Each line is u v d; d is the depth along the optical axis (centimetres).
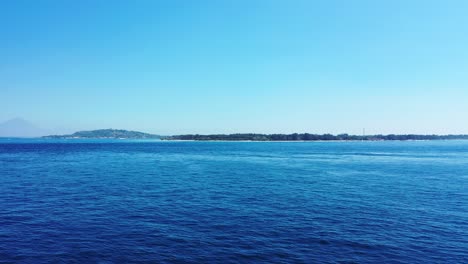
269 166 7331
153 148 18238
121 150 15300
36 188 4003
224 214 2689
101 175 5428
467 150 16175
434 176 5456
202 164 7881
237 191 3844
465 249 1902
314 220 2508
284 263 1686
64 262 1684
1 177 5078
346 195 3584
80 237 2070
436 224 2412
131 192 3744
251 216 2625
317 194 3644
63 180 4762
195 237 2080
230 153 13088
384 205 3062
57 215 2631
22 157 9938
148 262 1688
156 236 2095
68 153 12338
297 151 14988
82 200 3250
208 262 1694
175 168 6794
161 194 3619
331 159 9700
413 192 3800
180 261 1705
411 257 1778
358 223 2428
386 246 1938
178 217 2583
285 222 2447
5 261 1689
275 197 3459
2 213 2688
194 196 3503
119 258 1738
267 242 1995
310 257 1764
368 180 4881
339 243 1983
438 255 1809
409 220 2523
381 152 14100
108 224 2370
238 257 1759
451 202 3219
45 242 1975
